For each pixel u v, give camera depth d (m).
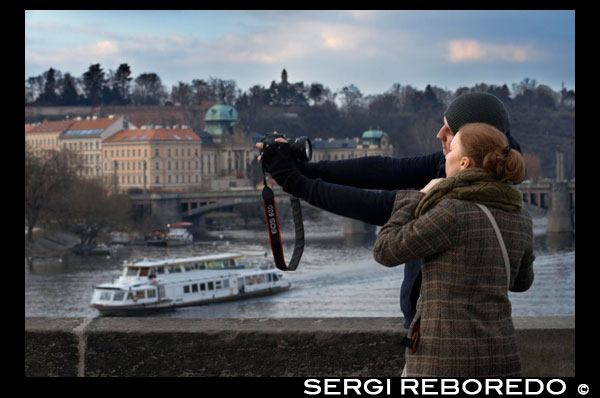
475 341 4.59
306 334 7.53
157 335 7.64
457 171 4.82
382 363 7.49
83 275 100.94
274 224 5.13
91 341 7.70
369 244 133.62
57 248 129.50
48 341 7.72
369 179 5.59
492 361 4.59
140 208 177.88
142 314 76.94
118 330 7.68
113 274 101.75
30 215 130.12
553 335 7.94
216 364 7.62
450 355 4.59
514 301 73.69
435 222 4.62
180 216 180.88
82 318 8.04
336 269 100.75
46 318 8.05
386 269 98.62
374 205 4.91
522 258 4.87
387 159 5.61
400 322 7.74
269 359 7.57
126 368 7.70
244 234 166.12
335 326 7.62
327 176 5.59
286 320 7.89
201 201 180.75
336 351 7.52
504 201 4.71
